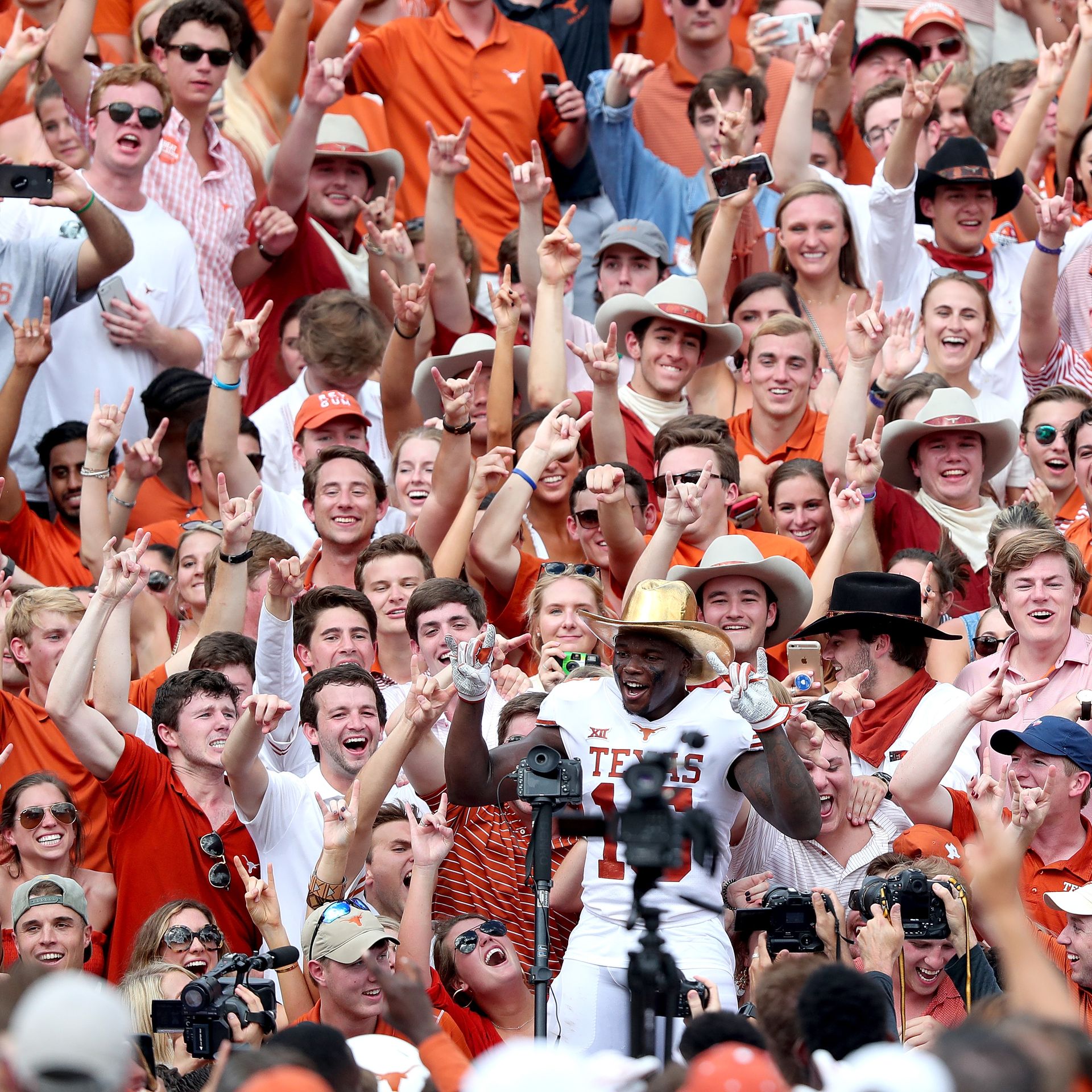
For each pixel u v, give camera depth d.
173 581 30.80
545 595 28.22
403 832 24.08
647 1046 16.75
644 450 33.88
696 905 19.23
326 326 34.59
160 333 35.19
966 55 47.22
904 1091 11.05
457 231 37.81
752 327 35.94
